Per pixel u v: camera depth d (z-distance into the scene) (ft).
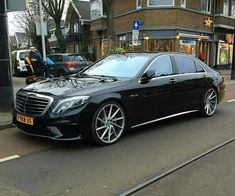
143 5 81.51
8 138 21.66
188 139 21.95
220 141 21.57
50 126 18.83
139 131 23.76
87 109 19.17
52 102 18.98
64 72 59.52
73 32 145.48
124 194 14.08
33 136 22.03
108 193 14.20
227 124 26.12
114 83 21.24
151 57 24.14
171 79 24.62
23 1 26.03
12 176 15.92
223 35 102.99
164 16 80.64
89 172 16.39
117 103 20.83
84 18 135.44
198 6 89.04
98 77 22.81
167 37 81.20
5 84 27.37
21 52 76.18
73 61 59.82
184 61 26.68
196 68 27.71
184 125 25.62
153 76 23.12
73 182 15.26
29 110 19.75
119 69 23.81
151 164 17.48
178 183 15.23
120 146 20.35
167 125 25.55
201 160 18.13
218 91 29.30
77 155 18.71
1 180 15.48
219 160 18.16
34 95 19.66
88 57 113.19
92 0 106.01
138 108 22.16
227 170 16.75
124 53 26.16
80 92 19.47
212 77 28.73
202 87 27.53
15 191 14.37
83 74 24.43
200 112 28.12
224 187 14.85
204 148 20.12
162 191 14.43
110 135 20.61
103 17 102.01
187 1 84.58
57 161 17.83
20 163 17.53
